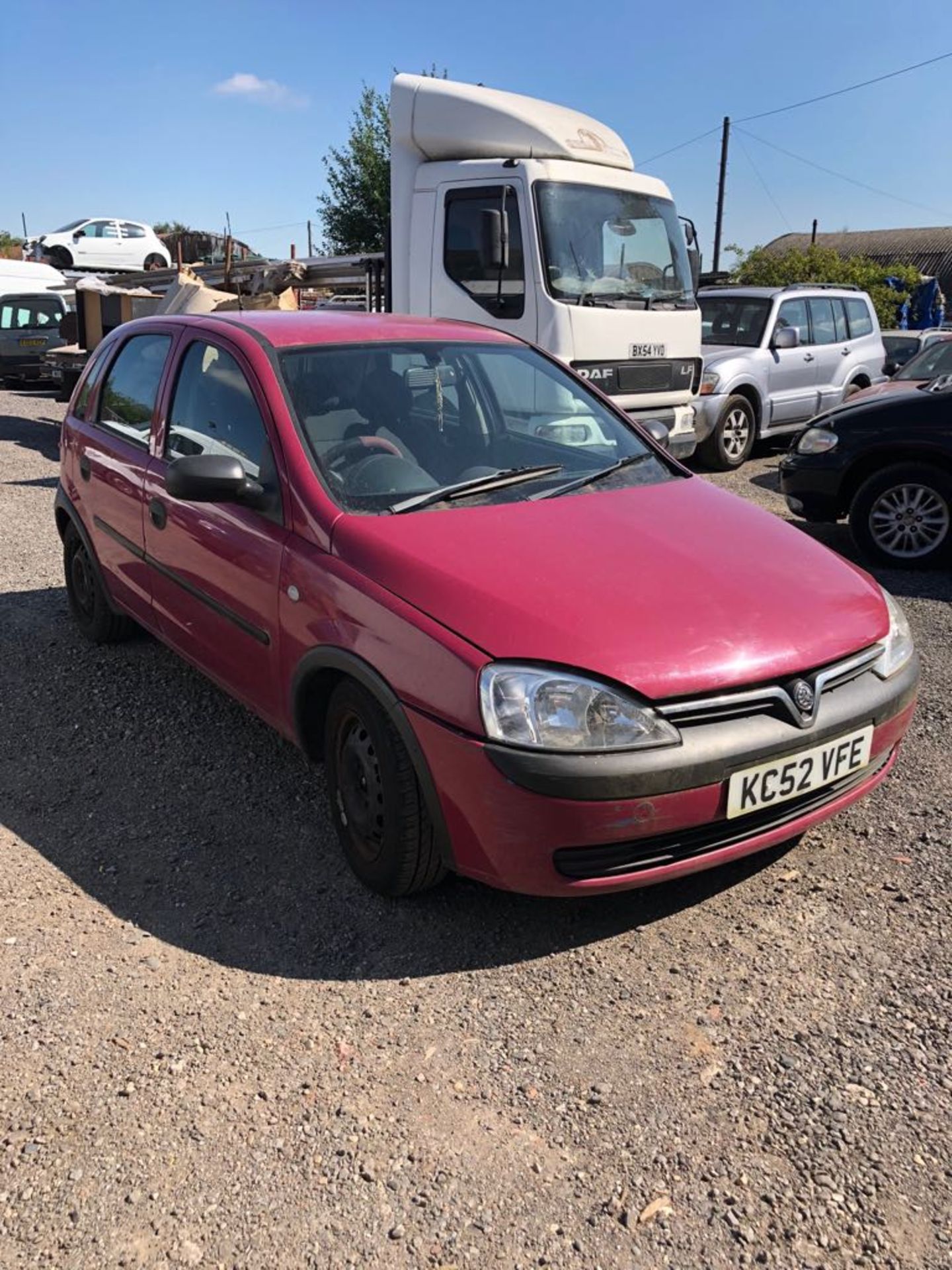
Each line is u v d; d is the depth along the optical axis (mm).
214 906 3168
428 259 8531
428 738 2768
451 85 8477
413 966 2893
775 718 2820
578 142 8328
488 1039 2611
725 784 2727
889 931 3018
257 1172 2223
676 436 9117
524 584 2904
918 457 6836
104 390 5023
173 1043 2596
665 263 8820
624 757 2613
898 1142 2287
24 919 3088
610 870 2730
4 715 4547
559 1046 2586
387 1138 2312
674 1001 2742
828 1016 2678
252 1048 2580
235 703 4672
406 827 2945
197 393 4094
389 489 3406
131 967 2883
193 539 3891
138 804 3779
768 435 11352
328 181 30984
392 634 2877
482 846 2750
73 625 5754
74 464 5133
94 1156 2262
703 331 11656
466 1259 2027
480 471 3650
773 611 2973
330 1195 2170
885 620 3213
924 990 2768
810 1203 2143
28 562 7098
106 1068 2512
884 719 3070
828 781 2941
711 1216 2115
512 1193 2172
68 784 3932
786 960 2895
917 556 6910
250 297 11766
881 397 7301
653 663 2707
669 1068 2512
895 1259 2020
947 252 55844
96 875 3332
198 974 2857
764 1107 2389
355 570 3068
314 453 3457
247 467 3637
